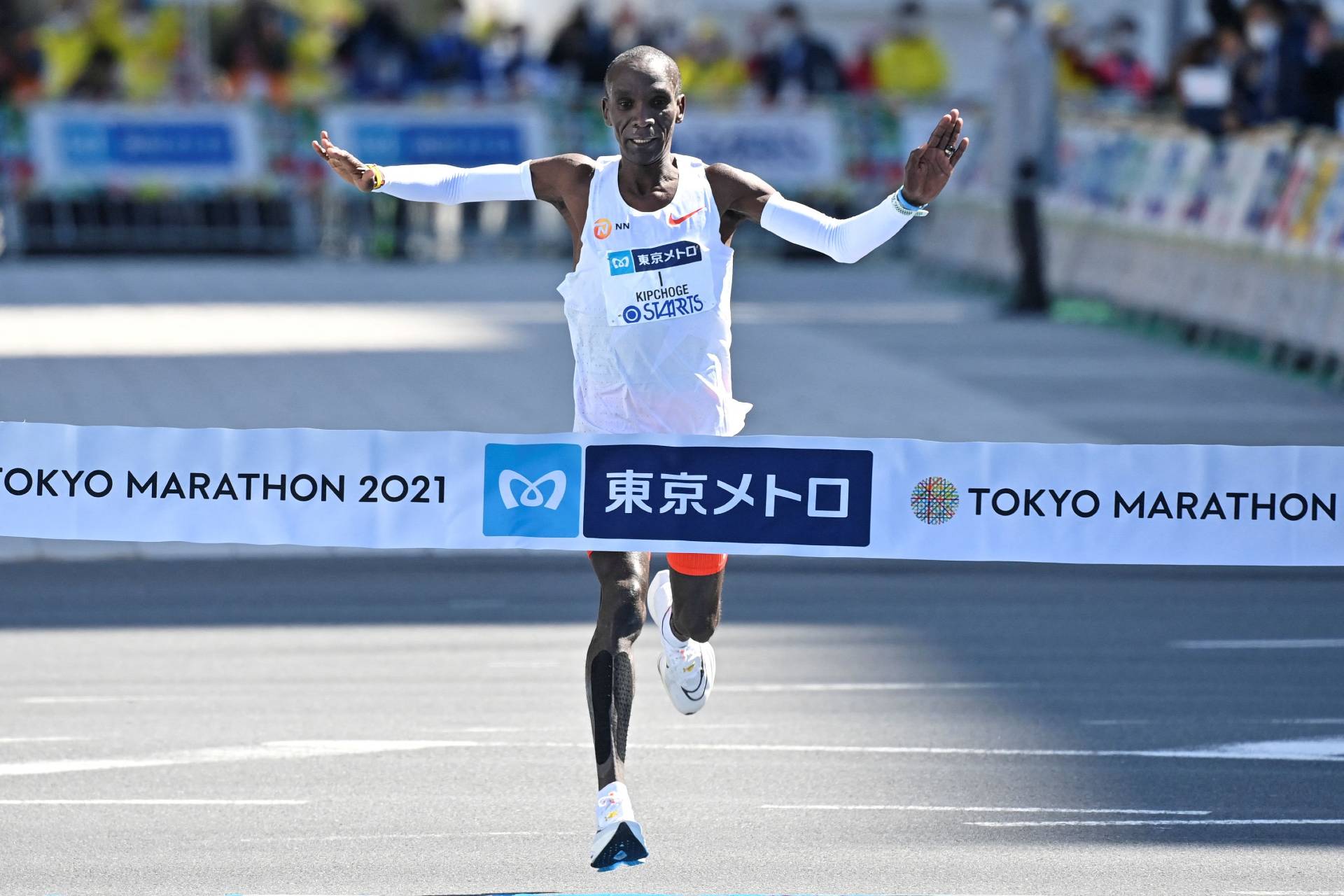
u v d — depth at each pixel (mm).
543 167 18844
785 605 31484
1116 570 34562
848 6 99000
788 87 81438
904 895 18859
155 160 78062
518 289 71062
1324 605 31844
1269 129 56188
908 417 44656
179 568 34094
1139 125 63562
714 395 18859
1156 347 58031
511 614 30750
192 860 19750
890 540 18781
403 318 62281
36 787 22078
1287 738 24188
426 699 25781
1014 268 70312
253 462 18938
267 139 78625
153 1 80625
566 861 19766
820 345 57406
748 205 18438
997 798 21875
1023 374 52000
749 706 25594
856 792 22078
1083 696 26109
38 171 77125
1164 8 97375
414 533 18953
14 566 34125
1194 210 58562
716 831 20719
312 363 52031
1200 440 42125
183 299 66625
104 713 25031
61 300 65938
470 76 82188
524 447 18828
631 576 18984
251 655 28031
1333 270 50875
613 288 18438
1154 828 20875
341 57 81875
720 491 18703
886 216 17688
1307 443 41750
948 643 29031
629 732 24438
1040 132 63406
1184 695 26188
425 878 19266
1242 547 18812
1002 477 18781
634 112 18000
